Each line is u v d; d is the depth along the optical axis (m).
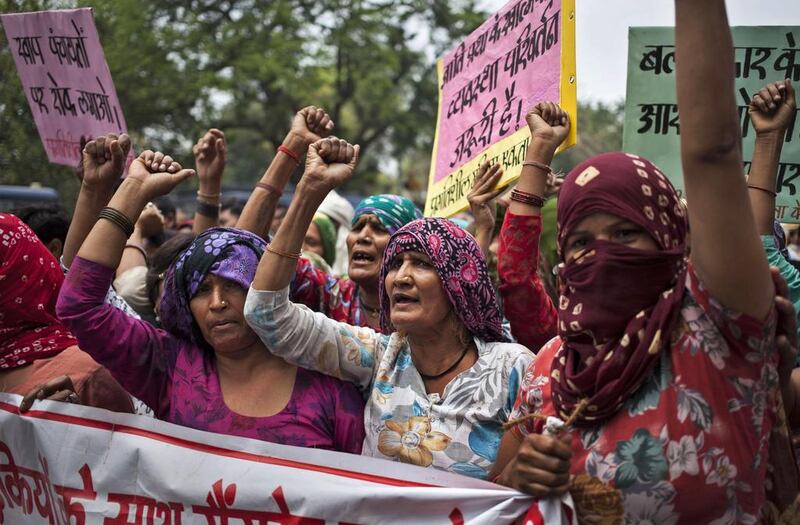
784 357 2.17
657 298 2.08
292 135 3.08
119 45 18.77
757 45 3.57
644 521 2.07
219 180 3.94
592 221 2.08
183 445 2.86
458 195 3.87
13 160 9.84
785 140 3.55
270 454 2.72
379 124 27.91
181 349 2.94
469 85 3.95
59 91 4.51
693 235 2.02
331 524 2.62
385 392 2.72
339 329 2.80
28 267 3.37
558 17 3.28
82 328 2.84
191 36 20.20
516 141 3.48
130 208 2.92
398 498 2.53
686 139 1.97
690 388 2.03
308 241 5.73
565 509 2.15
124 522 2.96
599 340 2.10
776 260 2.85
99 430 3.04
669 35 3.63
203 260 2.76
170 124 20.78
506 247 3.07
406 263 2.68
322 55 22.59
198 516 2.82
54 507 3.15
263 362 2.84
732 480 2.04
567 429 2.15
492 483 2.41
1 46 8.36
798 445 2.74
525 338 3.09
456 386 2.64
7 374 3.40
